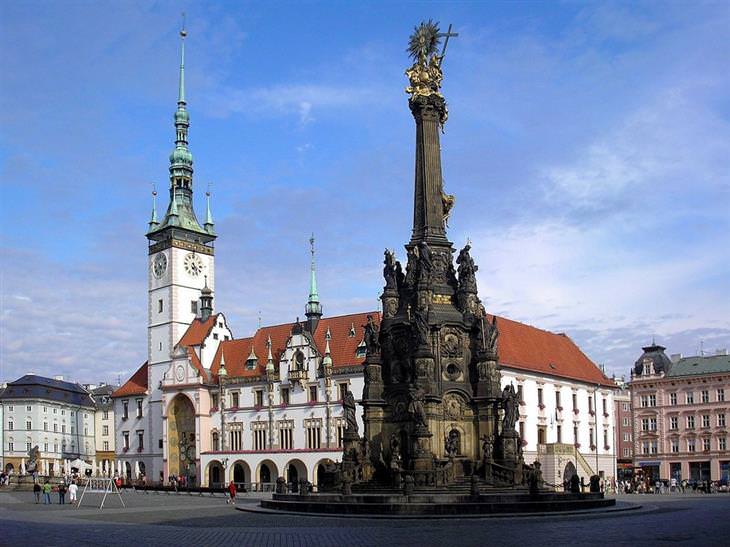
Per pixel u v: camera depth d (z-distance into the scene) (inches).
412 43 2536.9
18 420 7391.7
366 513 1902.1
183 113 5979.3
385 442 2311.8
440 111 2501.2
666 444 5792.3
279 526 1668.3
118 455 5708.7
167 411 5280.5
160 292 5664.4
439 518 1774.1
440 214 2453.2
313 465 4596.5
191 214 5831.7
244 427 4982.8
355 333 4773.6
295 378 4758.9
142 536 1469.0
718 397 5605.3
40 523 1855.3
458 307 2369.6
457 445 2260.1
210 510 2369.6
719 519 1737.2
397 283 2444.6
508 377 4269.2
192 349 5265.8
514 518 1776.6
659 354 6003.9
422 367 2239.2
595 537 1330.0
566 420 4744.1
